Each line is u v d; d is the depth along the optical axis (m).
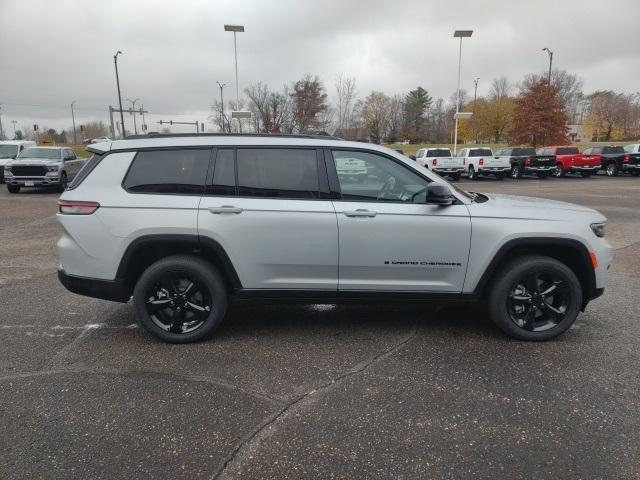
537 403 3.18
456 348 4.06
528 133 41.28
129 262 4.01
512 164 29.11
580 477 2.47
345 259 4.04
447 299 4.16
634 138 72.88
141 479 2.47
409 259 4.04
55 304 5.23
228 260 4.01
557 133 40.81
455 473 2.51
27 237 9.48
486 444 2.75
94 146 4.15
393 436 2.83
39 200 16.39
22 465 2.56
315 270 4.07
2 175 23.00
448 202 3.91
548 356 3.89
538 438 2.80
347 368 3.70
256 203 3.98
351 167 4.07
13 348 4.07
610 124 73.31
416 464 2.58
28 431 2.87
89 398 3.25
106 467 2.55
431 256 4.04
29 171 18.41
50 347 4.09
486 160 27.81
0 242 8.96
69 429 2.89
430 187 3.84
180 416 3.04
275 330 4.48
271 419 3.01
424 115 89.56
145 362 3.80
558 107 40.75
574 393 3.30
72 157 21.02
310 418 3.02
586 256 4.07
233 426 2.93
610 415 3.03
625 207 13.87
